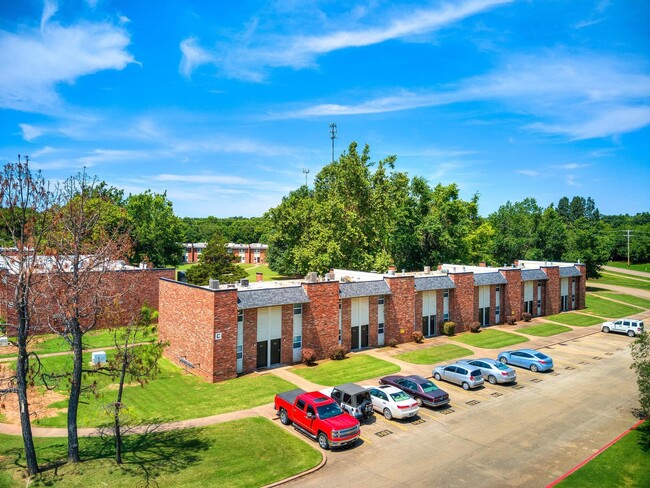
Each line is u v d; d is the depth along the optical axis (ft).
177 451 67.62
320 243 202.80
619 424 80.74
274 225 256.11
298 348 116.98
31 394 90.07
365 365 113.50
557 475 62.75
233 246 477.77
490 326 165.37
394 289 135.03
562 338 149.89
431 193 253.03
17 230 64.49
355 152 220.64
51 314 66.03
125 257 77.92
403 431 77.30
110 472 60.95
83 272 65.51
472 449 70.64
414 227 245.65
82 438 72.08
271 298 110.22
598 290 272.51
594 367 117.39
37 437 72.33
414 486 59.41
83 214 66.54
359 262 211.41
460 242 248.93
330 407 73.31
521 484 60.18
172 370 108.78
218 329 100.48
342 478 61.31
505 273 168.96
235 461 64.90
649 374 76.23
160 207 257.34
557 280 191.01
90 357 112.88
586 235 250.98
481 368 105.91
